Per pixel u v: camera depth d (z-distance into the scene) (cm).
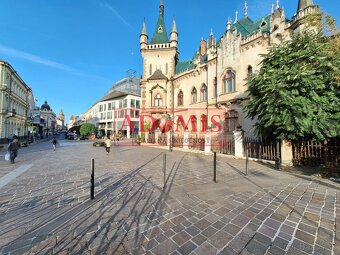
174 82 2803
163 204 473
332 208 445
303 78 818
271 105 870
